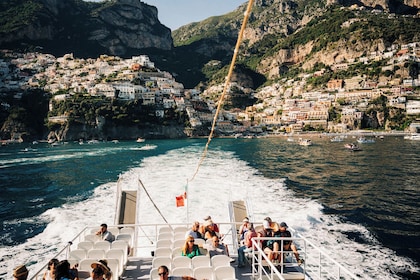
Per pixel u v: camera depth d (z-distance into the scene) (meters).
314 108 185.25
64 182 36.19
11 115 144.50
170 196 23.53
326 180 35.50
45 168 51.03
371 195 27.62
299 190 28.80
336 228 17.62
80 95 158.50
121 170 42.66
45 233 16.88
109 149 90.62
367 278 11.70
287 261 9.32
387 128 162.50
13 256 13.88
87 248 9.39
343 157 62.56
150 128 164.00
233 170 39.50
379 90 179.88
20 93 167.00
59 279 6.09
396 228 17.97
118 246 9.55
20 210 23.50
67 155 73.38
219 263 8.21
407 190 30.08
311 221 18.70
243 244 9.55
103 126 148.88
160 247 9.45
